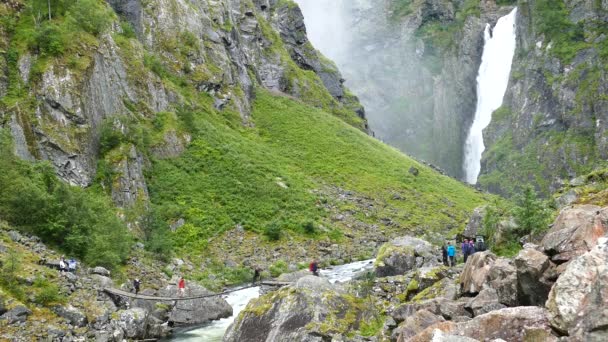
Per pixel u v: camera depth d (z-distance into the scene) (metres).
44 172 46.81
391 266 33.91
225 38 104.69
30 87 53.75
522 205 31.52
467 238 36.22
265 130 96.94
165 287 39.41
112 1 84.25
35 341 25.94
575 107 139.62
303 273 41.38
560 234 16.92
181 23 93.62
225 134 84.06
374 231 69.25
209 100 90.88
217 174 72.00
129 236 48.38
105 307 31.03
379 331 20.45
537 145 145.75
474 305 18.17
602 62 140.00
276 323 21.88
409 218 76.06
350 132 106.62
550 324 11.75
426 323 17.56
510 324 13.46
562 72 147.50
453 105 192.12
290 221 65.50
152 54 84.19
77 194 44.25
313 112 110.50
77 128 55.19
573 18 155.00
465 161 184.00
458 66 195.88
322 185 80.94
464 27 198.12
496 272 19.16
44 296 29.31
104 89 61.53
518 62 165.75
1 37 55.69
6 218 39.44
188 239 58.00
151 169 67.06
